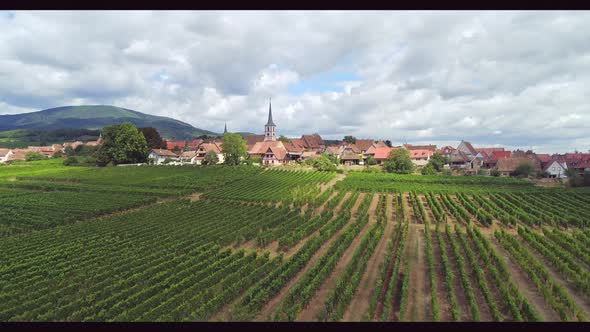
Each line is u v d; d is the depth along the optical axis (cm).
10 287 3284
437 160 14425
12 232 5959
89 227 5744
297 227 5738
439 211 7069
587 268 4203
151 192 9088
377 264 4206
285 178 11638
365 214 7088
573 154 14025
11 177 12181
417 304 3209
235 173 12606
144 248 4512
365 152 17500
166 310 2916
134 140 15425
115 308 2858
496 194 9162
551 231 5997
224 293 3167
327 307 3005
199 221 6116
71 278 3547
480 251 4297
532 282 3725
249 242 5328
